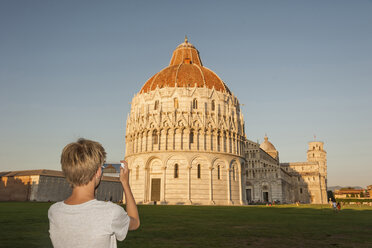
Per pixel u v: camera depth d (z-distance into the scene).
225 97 85.00
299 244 17.06
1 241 16.70
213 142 79.94
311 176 178.12
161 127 78.81
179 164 76.38
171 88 81.75
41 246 15.36
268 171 131.62
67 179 4.15
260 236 19.84
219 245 16.50
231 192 79.62
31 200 105.06
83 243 3.72
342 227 25.34
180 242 17.28
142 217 33.38
